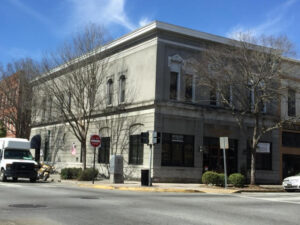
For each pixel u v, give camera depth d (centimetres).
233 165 3053
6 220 889
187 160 2825
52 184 2272
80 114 3014
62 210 1070
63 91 3020
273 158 3250
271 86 2577
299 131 3434
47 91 3108
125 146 2970
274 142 3275
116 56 3234
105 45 3064
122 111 3052
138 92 2922
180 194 1812
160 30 2811
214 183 2367
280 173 3275
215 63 2503
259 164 3200
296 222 1023
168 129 2755
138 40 2992
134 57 3023
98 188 2106
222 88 2531
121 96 3155
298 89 2617
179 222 941
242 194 1992
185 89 2884
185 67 2880
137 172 2800
